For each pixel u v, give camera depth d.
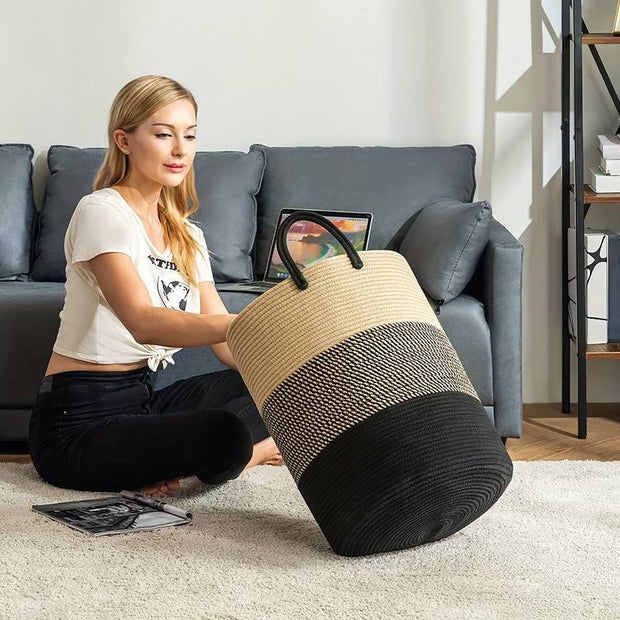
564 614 1.79
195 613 1.79
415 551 2.10
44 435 2.51
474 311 2.98
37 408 2.54
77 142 3.66
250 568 2.00
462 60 3.61
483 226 3.00
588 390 3.69
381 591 1.89
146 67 3.64
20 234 3.40
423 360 2.05
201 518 2.30
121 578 1.95
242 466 2.43
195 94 3.65
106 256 2.38
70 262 2.50
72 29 3.61
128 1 3.60
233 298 3.08
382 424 1.96
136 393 2.55
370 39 3.62
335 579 1.95
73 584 1.92
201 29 3.62
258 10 3.61
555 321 3.68
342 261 2.08
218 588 1.90
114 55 3.62
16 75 3.62
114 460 2.42
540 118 3.62
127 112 2.46
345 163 3.50
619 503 2.41
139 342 2.33
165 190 2.60
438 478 1.96
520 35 3.59
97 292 2.47
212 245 3.33
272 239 3.44
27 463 2.82
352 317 2.04
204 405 2.71
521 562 2.04
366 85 3.64
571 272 3.52
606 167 3.30
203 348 3.02
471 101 3.62
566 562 2.04
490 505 2.17
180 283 2.56
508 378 2.99
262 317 2.06
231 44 3.63
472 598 1.86
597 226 3.62
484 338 2.97
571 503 2.41
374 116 3.65
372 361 2.00
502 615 1.79
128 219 2.45
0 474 2.65
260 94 3.65
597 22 3.55
